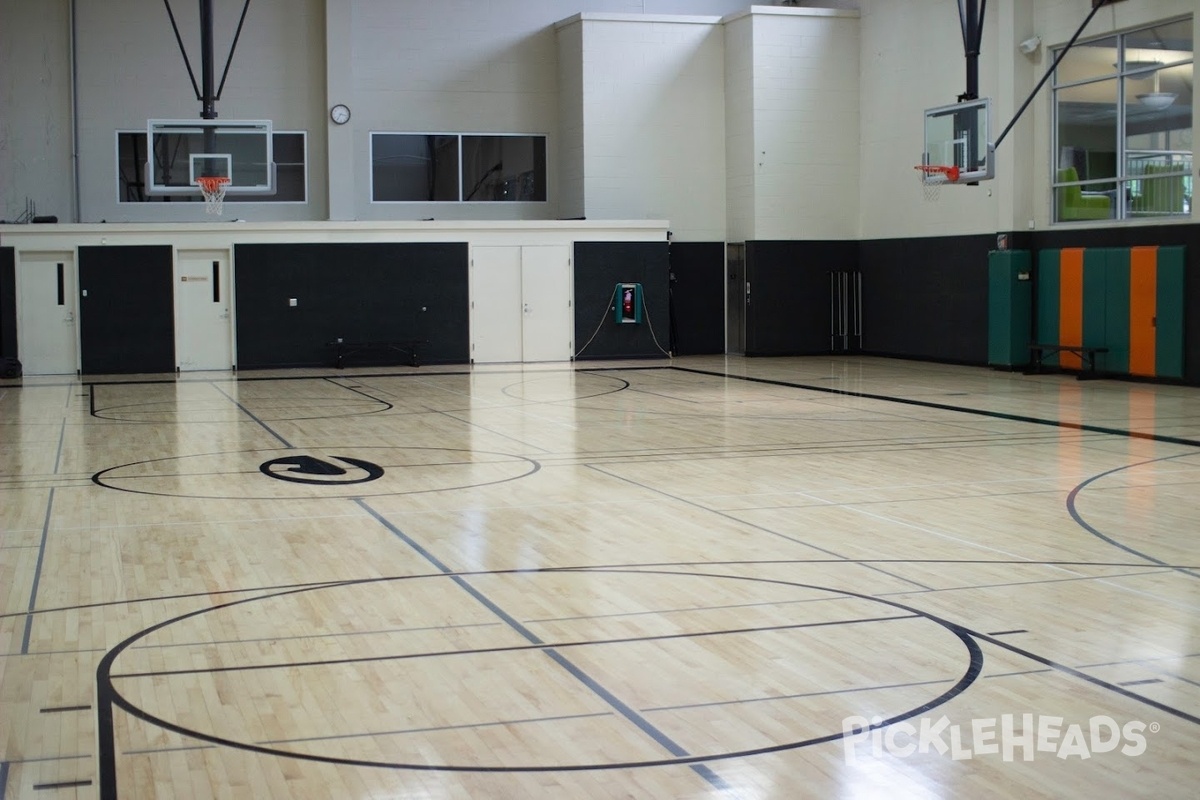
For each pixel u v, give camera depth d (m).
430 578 6.28
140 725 4.19
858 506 8.20
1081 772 3.75
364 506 8.30
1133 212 16.55
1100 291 16.88
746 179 21.62
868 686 4.55
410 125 21.67
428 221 20.33
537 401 15.02
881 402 14.47
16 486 9.09
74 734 4.11
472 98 21.92
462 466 10.02
